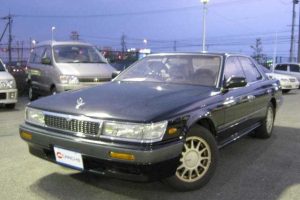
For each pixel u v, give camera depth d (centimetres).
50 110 442
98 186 464
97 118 406
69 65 1117
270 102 734
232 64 600
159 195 441
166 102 440
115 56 2933
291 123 931
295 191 464
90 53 1204
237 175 518
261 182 493
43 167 532
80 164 414
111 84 548
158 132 393
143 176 391
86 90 508
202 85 532
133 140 390
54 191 449
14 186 463
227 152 637
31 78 1305
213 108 482
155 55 619
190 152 449
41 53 1262
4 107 1138
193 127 448
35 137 448
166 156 396
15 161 561
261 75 725
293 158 608
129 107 420
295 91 2117
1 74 1087
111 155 391
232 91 553
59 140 422
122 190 453
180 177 443
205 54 585
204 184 464
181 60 584
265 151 647
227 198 439
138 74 588
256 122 670
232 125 549
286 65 2462
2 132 767
